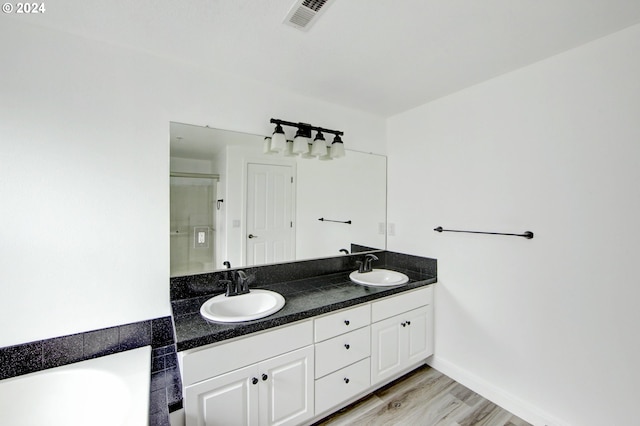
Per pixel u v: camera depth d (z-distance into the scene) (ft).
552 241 5.38
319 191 7.54
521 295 5.83
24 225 4.30
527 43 4.91
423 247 7.77
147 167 5.22
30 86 4.31
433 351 7.57
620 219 4.60
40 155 4.38
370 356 6.19
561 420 5.28
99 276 4.83
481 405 6.20
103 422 4.02
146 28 4.48
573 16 4.19
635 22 4.35
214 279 5.99
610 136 4.68
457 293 7.00
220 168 6.03
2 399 3.98
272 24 4.39
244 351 4.51
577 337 5.09
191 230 5.72
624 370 4.59
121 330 4.99
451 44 4.94
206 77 5.76
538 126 5.52
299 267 7.25
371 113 8.36
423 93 6.99
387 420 5.77
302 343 5.13
